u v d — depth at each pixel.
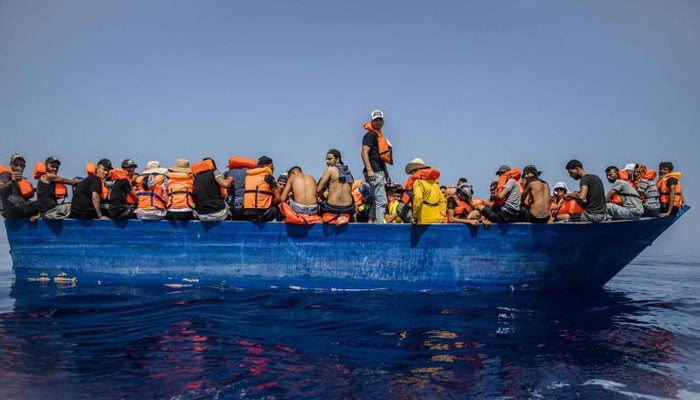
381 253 7.21
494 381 3.61
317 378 3.61
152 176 7.79
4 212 8.37
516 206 7.24
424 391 3.39
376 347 4.42
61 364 3.88
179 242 7.68
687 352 4.39
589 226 7.00
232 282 7.52
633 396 3.37
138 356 4.09
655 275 11.41
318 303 6.31
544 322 5.46
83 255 8.05
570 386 3.54
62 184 8.30
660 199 8.59
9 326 5.09
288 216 7.26
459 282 7.12
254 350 4.28
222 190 7.91
